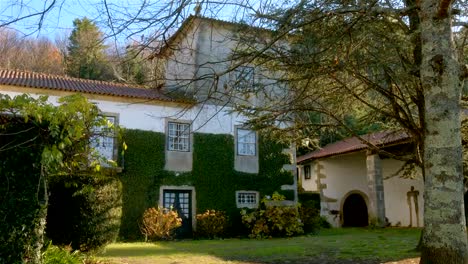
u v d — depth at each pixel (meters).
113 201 8.31
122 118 14.69
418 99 7.45
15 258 5.06
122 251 10.56
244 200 16.42
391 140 14.13
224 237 15.45
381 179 18.75
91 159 7.06
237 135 16.67
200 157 15.90
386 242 11.82
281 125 9.38
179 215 15.38
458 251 4.16
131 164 14.68
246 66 5.83
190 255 9.62
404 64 6.21
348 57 5.62
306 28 5.29
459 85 4.46
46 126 5.32
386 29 5.81
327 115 7.79
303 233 15.84
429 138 4.42
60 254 6.43
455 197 4.23
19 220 5.14
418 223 19.06
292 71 6.22
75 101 5.36
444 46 4.42
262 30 5.03
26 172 5.27
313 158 22.72
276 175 17.09
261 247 11.15
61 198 7.88
